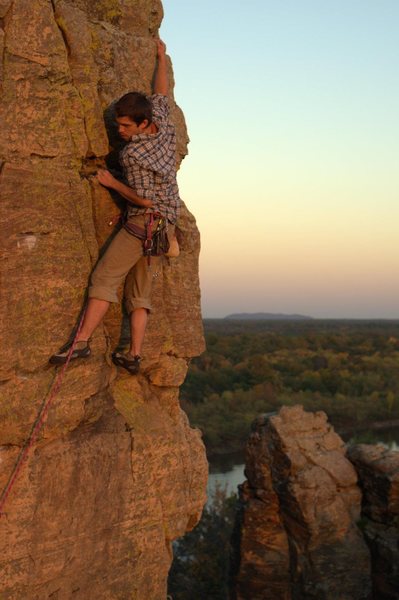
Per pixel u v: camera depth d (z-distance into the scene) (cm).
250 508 1758
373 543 1683
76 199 529
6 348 483
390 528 1703
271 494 1739
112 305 583
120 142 570
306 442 1773
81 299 529
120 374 602
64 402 516
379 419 5331
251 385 6384
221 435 4475
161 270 614
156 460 589
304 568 1672
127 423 575
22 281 493
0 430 484
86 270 534
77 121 529
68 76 522
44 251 505
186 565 2102
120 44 582
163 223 539
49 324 507
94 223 557
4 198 482
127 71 588
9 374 487
